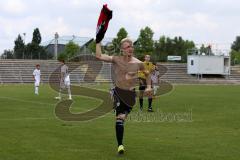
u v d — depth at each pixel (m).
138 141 11.48
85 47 68.81
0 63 54.88
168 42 90.69
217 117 17.50
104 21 9.62
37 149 10.23
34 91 35.28
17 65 55.25
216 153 9.94
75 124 14.87
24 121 15.55
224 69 62.97
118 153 9.66
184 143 11.23
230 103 24.69
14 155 9.55
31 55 66.19
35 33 89.44
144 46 77.88
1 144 10.84
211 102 25.31
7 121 15.52
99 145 10.83
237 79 63.22
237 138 12.10
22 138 11.77
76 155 9.59
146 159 9.27
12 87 42.81
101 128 13.89
